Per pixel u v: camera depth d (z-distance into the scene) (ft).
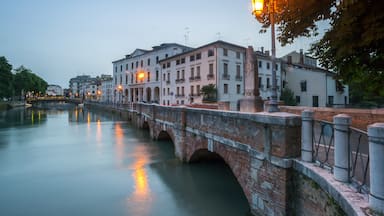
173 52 165.48
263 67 136.15
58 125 106.42
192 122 36.65
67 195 29.89
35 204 27.45
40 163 44.55
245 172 22.90
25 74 258.78
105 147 58.59
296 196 16.92
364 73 18.83
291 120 17.21
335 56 18.42
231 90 124.98
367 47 16.66
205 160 39.42
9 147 59.36
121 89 211.82
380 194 9.25
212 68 121.90
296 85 133.49
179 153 41.29
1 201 28.25
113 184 33.37
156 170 38.91
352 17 14.56
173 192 30.32
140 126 91.04
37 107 267.18
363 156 16.22
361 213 9.30
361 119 28.86
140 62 194.08
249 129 21.89
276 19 22.00
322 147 19.58
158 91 177.78
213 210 25.49
